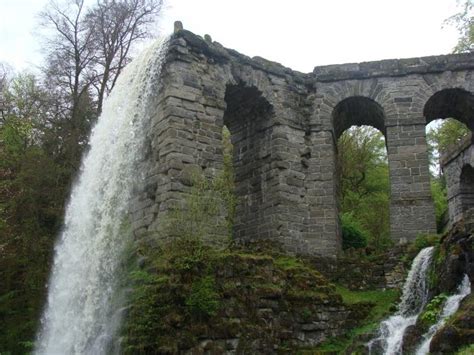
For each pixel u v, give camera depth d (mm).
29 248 26203
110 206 21547
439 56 24609
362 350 16047
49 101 31859
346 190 41500
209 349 15812
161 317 15672
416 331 15133
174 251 17141
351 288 21328
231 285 16953
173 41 20844
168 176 19438
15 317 24609
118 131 22344
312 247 22875
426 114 26375
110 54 32094
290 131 23734
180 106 20344
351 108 25938
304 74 24891
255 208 23625
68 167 28719
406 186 23391
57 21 31922
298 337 17641
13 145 29969
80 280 21109
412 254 20922
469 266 15586
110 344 16922
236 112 24797
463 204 33656
